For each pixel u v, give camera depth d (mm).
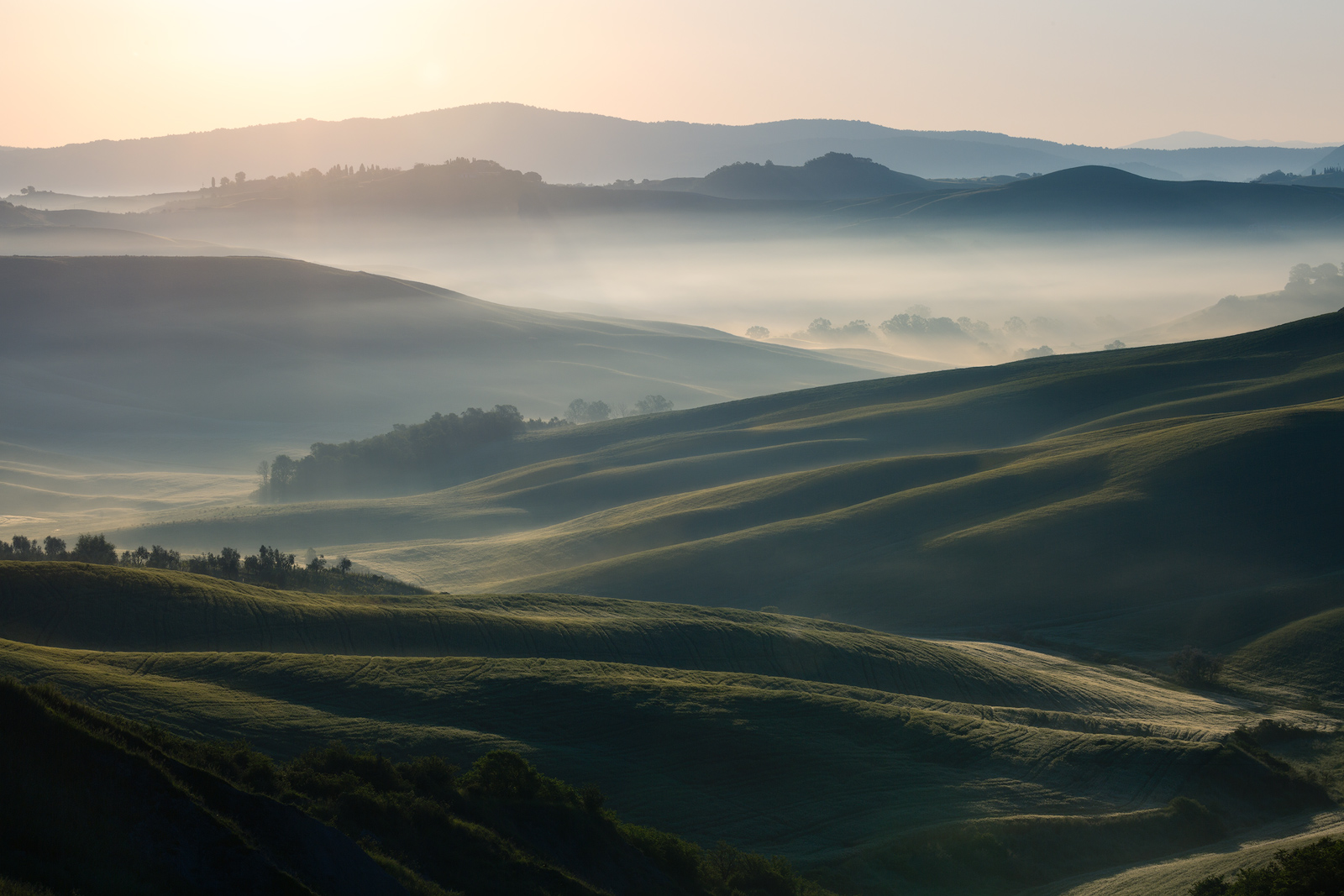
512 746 43938
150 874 18266
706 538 119188
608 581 108625
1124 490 111812
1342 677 71562
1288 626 80938
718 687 54438
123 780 19891
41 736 19812
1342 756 56625
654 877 29938
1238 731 58375
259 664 51406
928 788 44531
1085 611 92312
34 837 17938
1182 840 43094
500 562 124188
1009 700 66125
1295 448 112312
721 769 44312
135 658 51062
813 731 49344
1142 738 52719
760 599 102375
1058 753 49781
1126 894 35250
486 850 26078
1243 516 103625
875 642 73062
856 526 116250
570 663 56906
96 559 93812
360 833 24297
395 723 45344
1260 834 44500
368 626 63750
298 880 19516
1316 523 101062
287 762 39281
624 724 47844
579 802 32062
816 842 39188
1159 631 86375
